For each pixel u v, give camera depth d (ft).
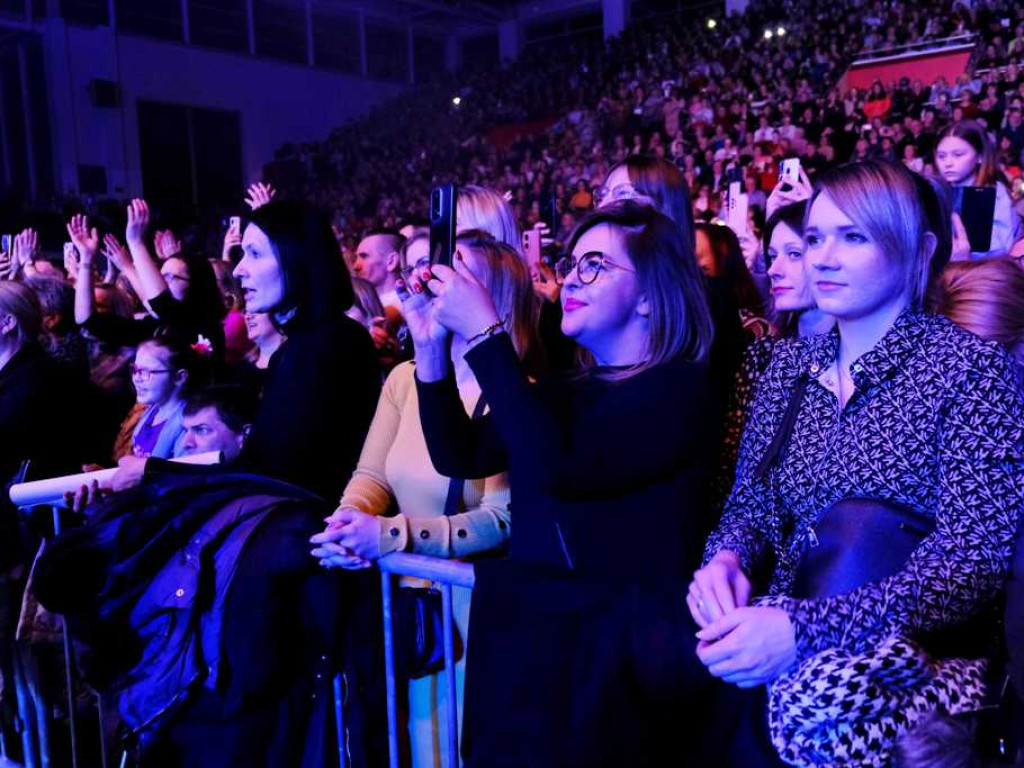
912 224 3.49
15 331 8.13
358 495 5.39
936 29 43.75
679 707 3.76
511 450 4.03
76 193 54.19
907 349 3.49
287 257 5.75
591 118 52.95
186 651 5.19
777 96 46.50
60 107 54.03
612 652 3.83
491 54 76.28
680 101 49.47
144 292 12.00
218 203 61.05
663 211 6.79
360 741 5.16
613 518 4.03
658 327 4.17
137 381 8.50
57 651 7.34
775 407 3.93
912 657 3.12
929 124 34.91
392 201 58.13
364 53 71.41
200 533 5.23
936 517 3.32
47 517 7.20
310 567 5.14
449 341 4.60
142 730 5.32
